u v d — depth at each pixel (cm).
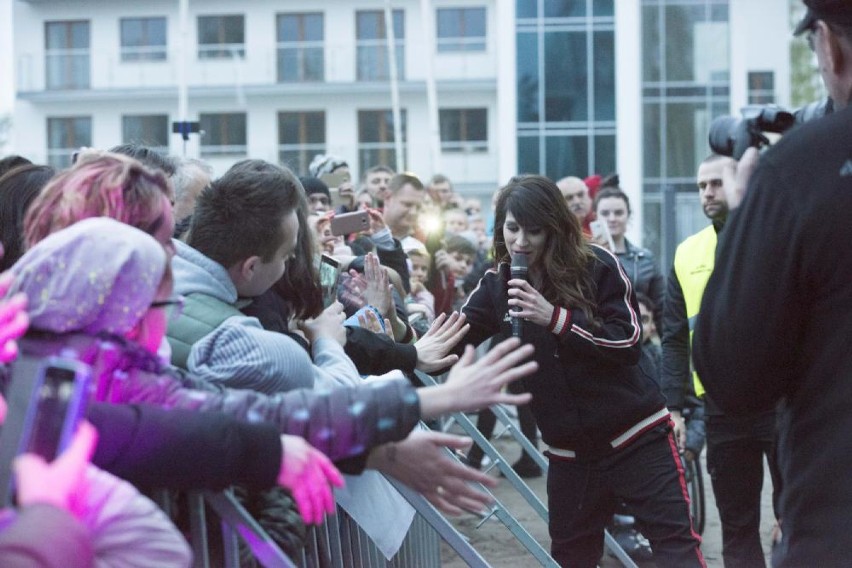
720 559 646
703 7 2981
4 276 213
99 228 215
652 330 772
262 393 269
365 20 3625
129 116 3716
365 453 250
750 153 250
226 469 216
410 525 401
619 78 2994
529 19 3014
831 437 229
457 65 3575
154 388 231
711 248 560
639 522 443
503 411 561
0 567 158
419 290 738
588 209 917
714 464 523
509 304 433
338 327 342
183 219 367
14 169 340
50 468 169
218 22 3659
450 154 3581
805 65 5147
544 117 3019
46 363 180
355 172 3622
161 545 195
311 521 226
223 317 285
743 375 237
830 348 229
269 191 297
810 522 231
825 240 226
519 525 430
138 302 214
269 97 3653
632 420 438
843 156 226
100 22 3681
